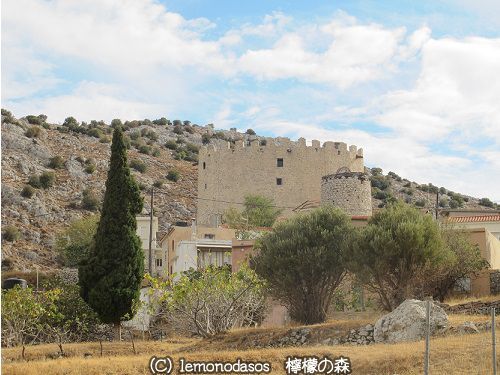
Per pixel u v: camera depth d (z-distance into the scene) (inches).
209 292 1466.5
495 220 2514.8
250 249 2129.7
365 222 2022.6
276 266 1691.7
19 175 4726.9
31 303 1498.5
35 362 1147.9
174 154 6786.4
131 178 1656.0
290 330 1338.6
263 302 1712.6
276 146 3794.3
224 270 1562.5
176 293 1435.8
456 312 1494.8
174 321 1585.9
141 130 7283.5
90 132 6215.6
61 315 1547.7
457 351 1007.0
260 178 3779.5
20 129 5418.3
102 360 1120.2
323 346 1192.2
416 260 1577.3
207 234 2893.7
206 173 3944.4
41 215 4224.9
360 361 1001.5
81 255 3176.7
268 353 1084.5
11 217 4050.2
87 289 1621.6
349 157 3873.0
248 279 1541.6
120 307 1592.0
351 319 1636.3
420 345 1075.9
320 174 3789.4
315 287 1684.3
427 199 6092.5
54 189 4734.3
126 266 1603.1
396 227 1621.6
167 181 5772.6
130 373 1033.5
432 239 1599.4
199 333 1519.4
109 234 1620.3
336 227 1728.6
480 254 1859.0
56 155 5260.8
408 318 1224.8
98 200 4630.9
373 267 1589.6
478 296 1763.0
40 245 3791.8
